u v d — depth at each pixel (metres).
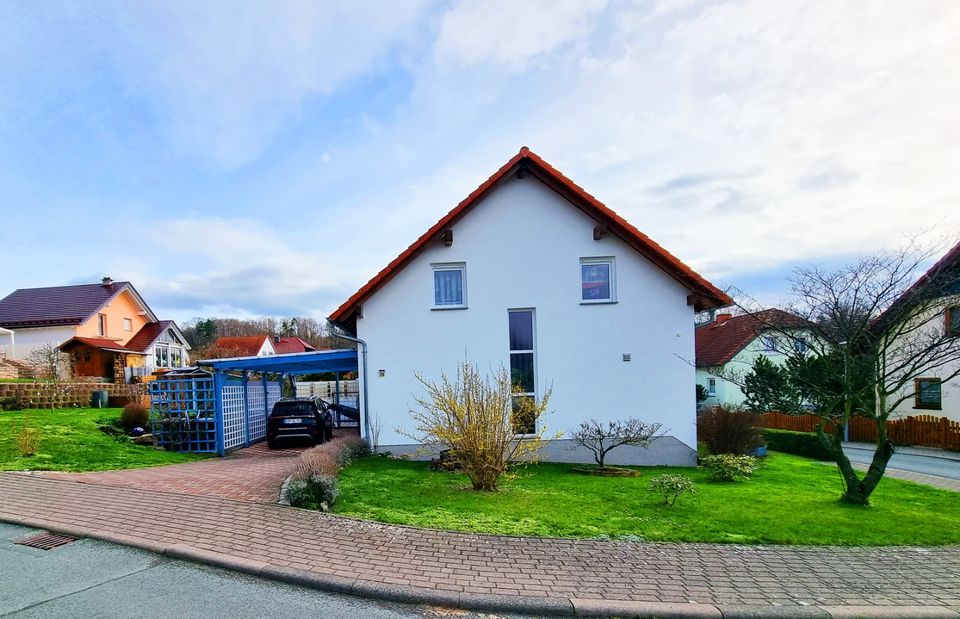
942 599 4.70
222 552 5.44
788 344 9.77
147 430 15.74
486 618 4.31
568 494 8.49
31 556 5.46
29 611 4.15
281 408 15.50
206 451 14.08
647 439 11.13
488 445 8.59
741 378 25.86
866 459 15.71
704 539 6.18
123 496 7.67
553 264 12.53
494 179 12.21
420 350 12.38
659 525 6.72
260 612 4.24
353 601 4.54
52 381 20.67
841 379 8.73
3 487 8.14
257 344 51.75
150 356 37.94
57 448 11.40
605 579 4.98
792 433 16.75
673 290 12.52
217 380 13.80
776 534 6.40
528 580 4.91
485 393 9.46
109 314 35.81
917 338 9.36
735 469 10.21
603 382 12.39
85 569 5.11
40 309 34.06
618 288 12.50
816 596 4.71
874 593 4.80
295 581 4.84
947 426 17.72
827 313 9.04
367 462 11.21
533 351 12.57
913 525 6.91
